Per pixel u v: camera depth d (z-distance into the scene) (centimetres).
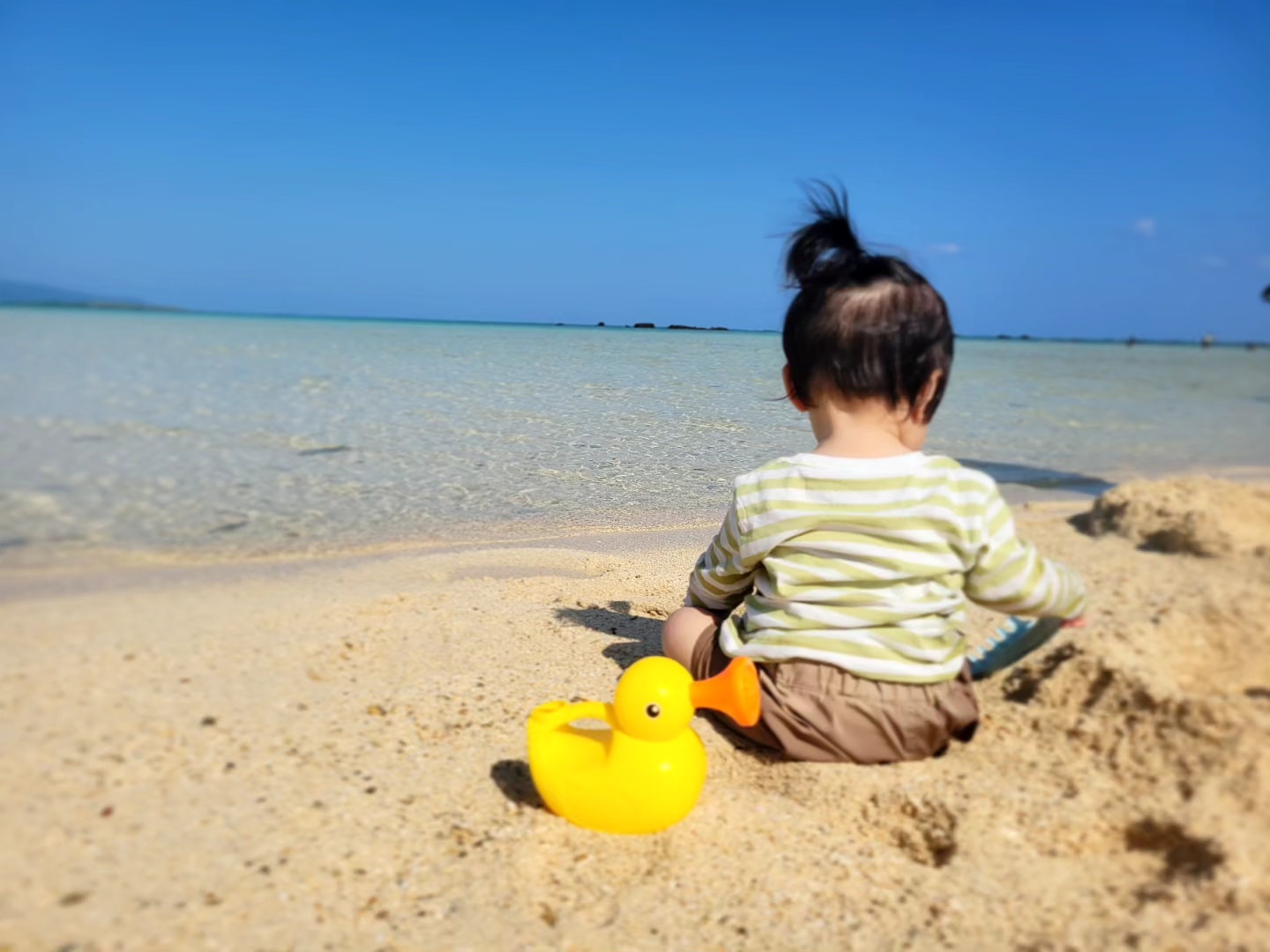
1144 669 145
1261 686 138
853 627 154
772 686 156
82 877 100
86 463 156
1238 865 106
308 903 106
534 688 177
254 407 244
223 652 153
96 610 147
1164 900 104
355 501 285
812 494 158
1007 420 388
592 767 134
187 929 97
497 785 142
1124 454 279
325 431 334
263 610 175
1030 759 142
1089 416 382
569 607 233
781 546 160
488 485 346
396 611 202
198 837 111
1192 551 168
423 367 626
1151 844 118
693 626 181
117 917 96
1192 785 124
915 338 154
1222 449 278
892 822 136
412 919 107
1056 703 152
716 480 377
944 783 140
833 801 142
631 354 789
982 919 108
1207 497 181
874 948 106
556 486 358
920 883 118
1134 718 140
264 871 109
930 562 152
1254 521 167
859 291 154
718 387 566
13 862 99
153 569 169
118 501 164
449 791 137
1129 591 159
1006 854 121
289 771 130
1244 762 124
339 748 140
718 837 132
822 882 121
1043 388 494
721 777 153
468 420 443
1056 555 167
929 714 149
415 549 261
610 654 202
